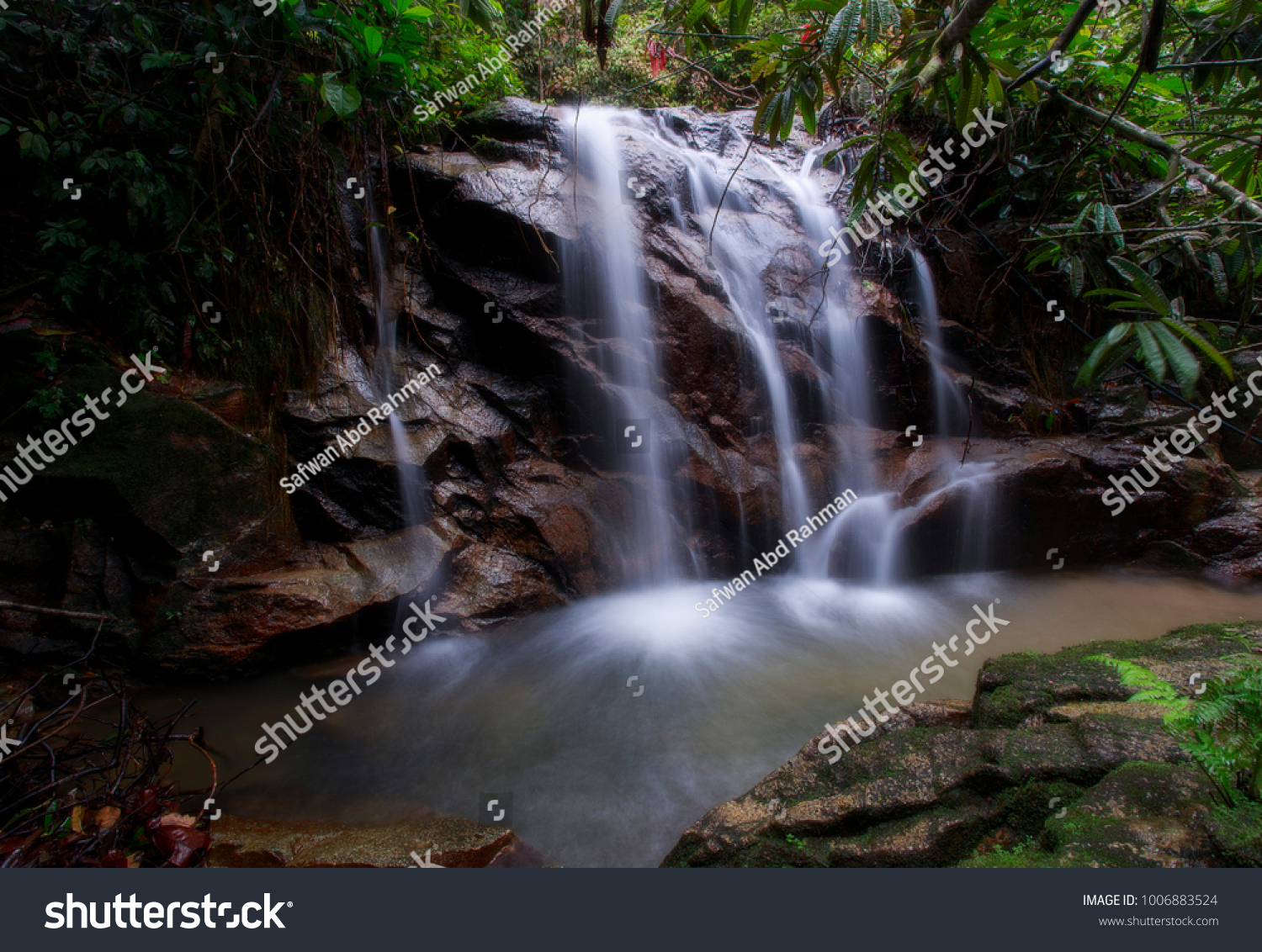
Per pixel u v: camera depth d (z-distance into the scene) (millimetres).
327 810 2834
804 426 5789
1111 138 4480
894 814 2127
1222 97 4203
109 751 3010
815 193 6434
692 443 5230
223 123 4297
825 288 5281
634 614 4770
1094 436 6172
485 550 4707
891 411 6023
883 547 5352
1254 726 1743
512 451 5094
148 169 3918
